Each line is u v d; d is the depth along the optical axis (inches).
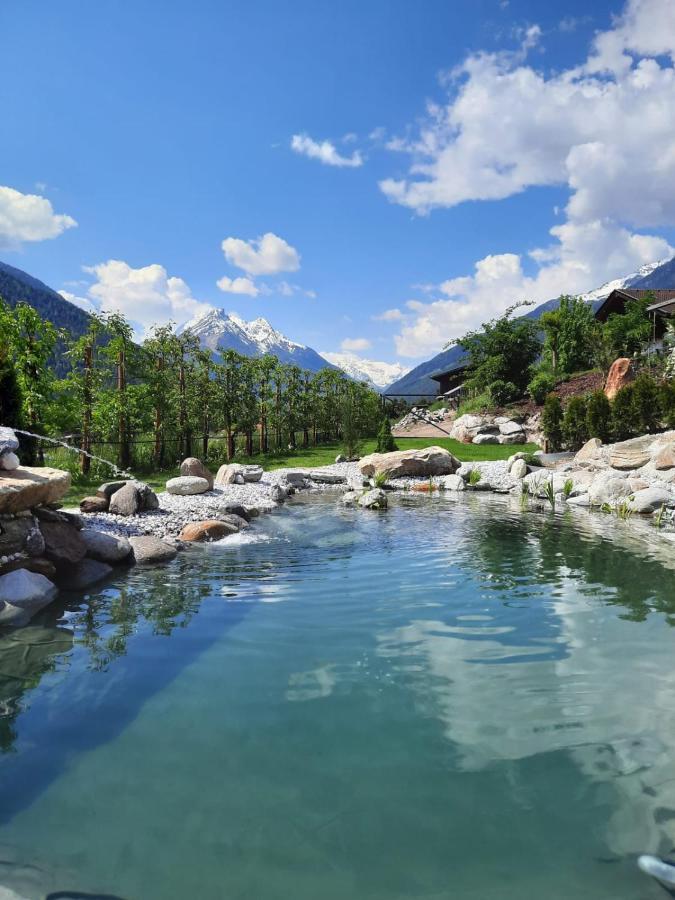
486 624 181.8
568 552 291.7
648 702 127.8
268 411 1035.3
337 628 179.0
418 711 124.0
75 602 211.5
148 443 752.3
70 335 642.2
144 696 132.3
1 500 226.2
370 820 88.1
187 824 87.2
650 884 74.6
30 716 122.5
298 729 116.7
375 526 377.4
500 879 75.7
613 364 922.7
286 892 73.4
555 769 101.7
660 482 483.5
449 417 1432.1
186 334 868.0
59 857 79.9
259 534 350.0
